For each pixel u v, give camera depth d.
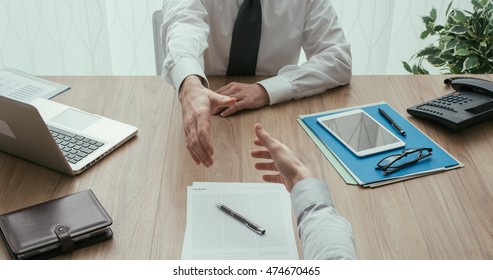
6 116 1.19
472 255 1.08
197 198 1.21
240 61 1.76
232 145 1.38
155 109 1.53
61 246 1.06
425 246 1.10
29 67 2.58
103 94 1.59
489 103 1.48
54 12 2.45
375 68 2.63
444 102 1.51
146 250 1.08
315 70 1.60
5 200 1.19
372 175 1.28
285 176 1.14
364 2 2.49
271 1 1.73
